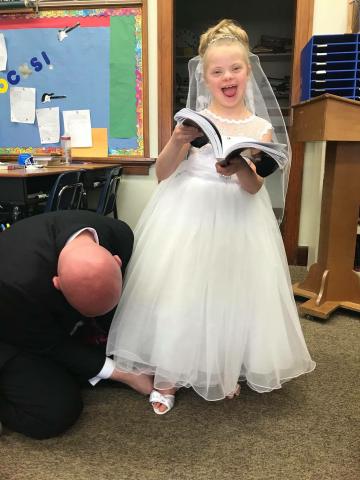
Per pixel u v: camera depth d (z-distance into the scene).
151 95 2.71
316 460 0.98
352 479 0.92
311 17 2.43
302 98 2.35
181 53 3.87
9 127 2.89
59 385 1.08
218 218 1.17
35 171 1.99
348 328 1.75
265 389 1.13
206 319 1.12
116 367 1.19
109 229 1.20
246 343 1.15
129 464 0.97
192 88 1.36
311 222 2.61
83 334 1.37
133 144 2.79
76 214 1.21
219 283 1.13
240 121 1.21
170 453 1.00
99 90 2.74
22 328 1.05
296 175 2.59
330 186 1.84
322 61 2.04
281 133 1.39
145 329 1.15
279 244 1.27
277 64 3.78
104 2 2.60
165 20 2.59
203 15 4.06
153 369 1.17
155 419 1.13
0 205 2.10
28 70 2.79
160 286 1.15
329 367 1.42
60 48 2.72
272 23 3.97
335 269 1.90
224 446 1.03
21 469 0.95
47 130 2.86
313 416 1.15
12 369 1.06
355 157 1.79
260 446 1.03
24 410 1.03
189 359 1.10
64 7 2.65
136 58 2.67
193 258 1.14
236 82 1.17
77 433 1.07
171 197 1.24
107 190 2.39
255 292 1.15
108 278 0.92
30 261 1.03
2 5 2.67
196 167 1.21
